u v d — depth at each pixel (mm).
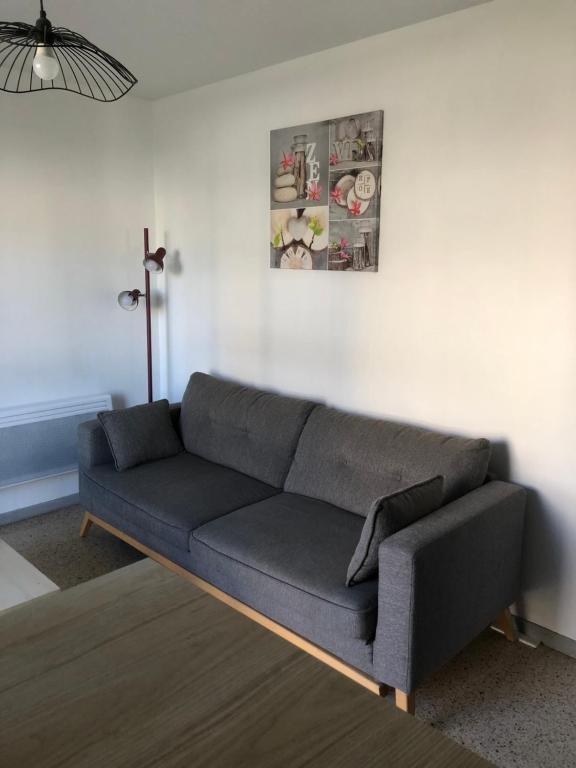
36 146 3541
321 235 3123
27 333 3658
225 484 2998
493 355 2557
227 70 3336
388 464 2562
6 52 3229
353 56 2867
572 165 2250
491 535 2227
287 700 999
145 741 916
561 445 2402
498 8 2363
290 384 3453
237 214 3590
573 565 2424
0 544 2512
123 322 4102
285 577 2188
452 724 2078
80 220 3793
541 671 2363
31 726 957
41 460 3674
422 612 1915
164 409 3488
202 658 1126
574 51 2195
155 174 4109
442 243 2658
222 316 3809
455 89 2529
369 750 883
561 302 2336
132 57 3135
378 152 2807
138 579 1452
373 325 2979
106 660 1126
